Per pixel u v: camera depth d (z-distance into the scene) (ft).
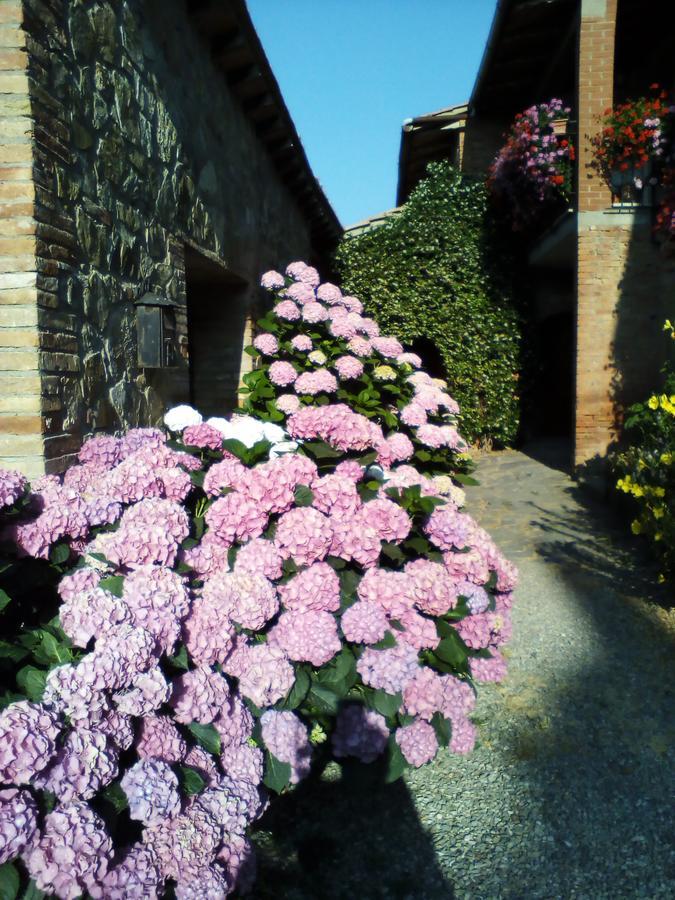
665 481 13.70
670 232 20.42
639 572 14.35
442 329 30.76
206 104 15.85
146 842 5.13
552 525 17.81
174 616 5.58
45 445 8.57
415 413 13.79
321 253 35.50
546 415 33.73
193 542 7.04
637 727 9.10
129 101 11.53
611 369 22.38
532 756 8.56
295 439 9.42
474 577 7.54
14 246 8.43
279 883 6.64
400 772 6.62
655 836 7.20
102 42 10.54
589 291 22.29
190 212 14.65
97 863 4.43
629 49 26.40
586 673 10.53
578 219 22.17
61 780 4.52
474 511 19.51
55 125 9.02
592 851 7.04
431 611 6.98
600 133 21.72
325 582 6.58
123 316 11.19
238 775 6.00
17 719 4.43
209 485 7.50
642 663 10.75
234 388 20.18
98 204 10.32
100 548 6.31
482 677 7.61
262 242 21.57
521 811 7.63
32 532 6.35
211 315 20.16
